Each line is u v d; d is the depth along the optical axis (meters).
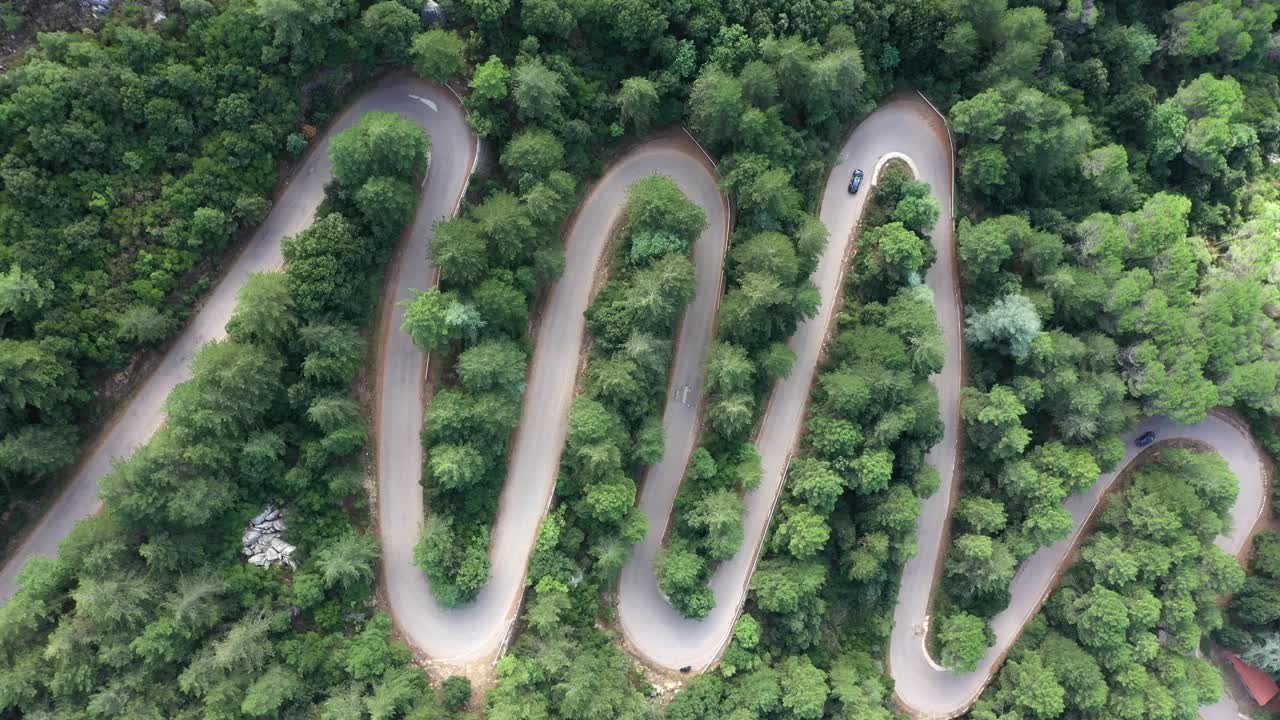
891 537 85.50
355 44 69.88
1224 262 96.81
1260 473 99.88
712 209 85.75
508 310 72.88
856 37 84.56
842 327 87.19
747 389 80.56
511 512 79.56
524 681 72.38
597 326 79.75
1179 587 88.31
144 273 66.94
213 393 63.91
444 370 77.06
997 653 94.12
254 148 68.81
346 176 68.94
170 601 63.41
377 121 67.56
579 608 78.62
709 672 82.81
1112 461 87.94
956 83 90.31
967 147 89.25
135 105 63.75
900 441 85.62
